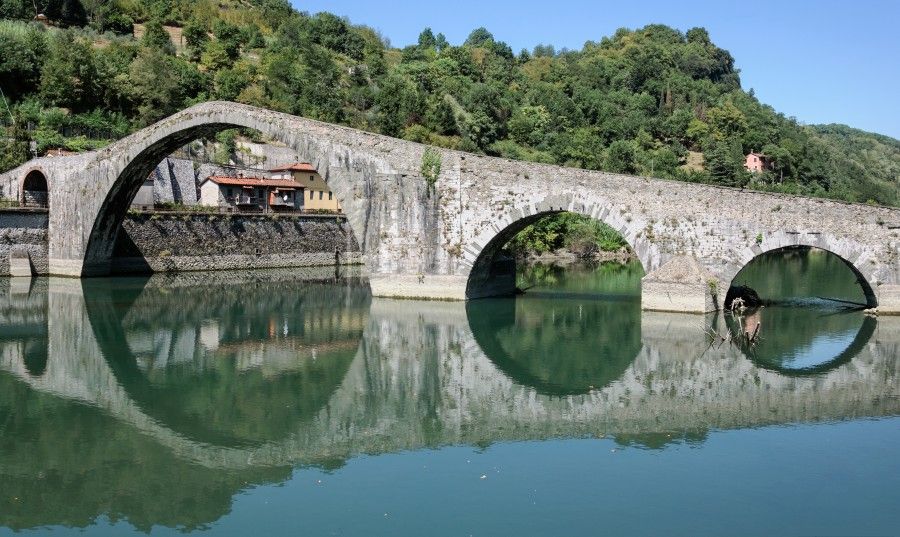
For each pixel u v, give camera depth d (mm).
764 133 136000
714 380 26672
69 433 20453
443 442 19812
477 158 41188
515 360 29859
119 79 85000
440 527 14727
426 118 106062
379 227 42906
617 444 19594
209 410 22672
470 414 22469
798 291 54906
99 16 111375
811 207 37906
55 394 24156
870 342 33156
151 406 23047
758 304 43875
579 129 125250
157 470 17875
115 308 40594
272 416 22156
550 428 20969
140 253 56375
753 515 15305
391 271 43000
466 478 17266
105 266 54344
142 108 84625
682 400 23969
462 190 41500
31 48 82062
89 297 44125
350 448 19359
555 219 90000
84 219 52000
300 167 80312
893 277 38125
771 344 32812
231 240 61969
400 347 32000
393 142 42312
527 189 40375
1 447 19359
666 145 132375
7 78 78750
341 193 43312
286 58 114062
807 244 37969
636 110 139000
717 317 38594
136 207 59188
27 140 63844
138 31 119562
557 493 16328
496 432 20656
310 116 96875
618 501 15938
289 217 66188
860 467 17891
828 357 30375
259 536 14445
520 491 16453
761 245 38250
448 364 29016
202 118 46656
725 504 15805
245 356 29969
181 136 48812
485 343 33000
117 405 23078
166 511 15578
